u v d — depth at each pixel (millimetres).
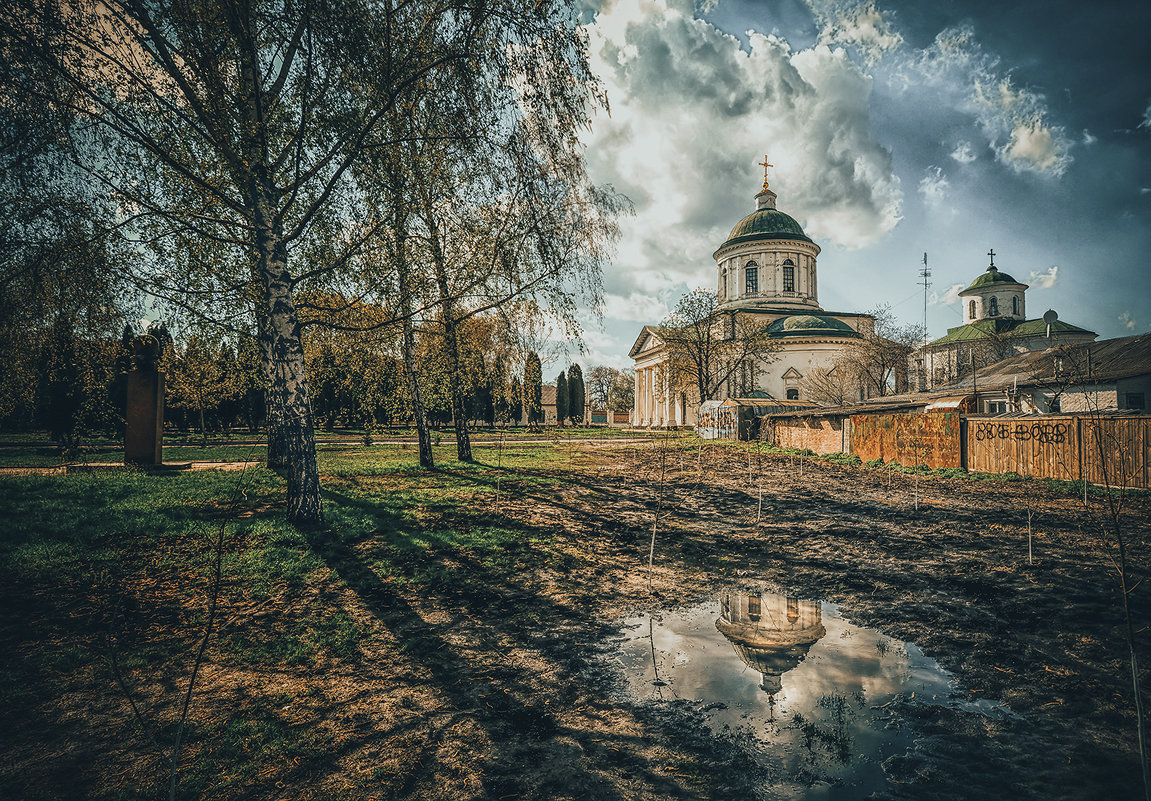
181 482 12594
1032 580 6375
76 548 7113
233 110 7566
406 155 8172
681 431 57750
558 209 9867
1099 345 27016
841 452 26234
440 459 21000
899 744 3225
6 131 5996
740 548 8156
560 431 57250
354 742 3287
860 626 5117
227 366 13445
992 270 59688
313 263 9898
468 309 15984
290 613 5359
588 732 3389
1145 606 5441
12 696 3783
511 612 5504
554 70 7648
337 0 6730
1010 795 2738
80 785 2898
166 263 9242
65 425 21703
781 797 2744
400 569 6719
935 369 54969
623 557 7637
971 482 16016
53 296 7395
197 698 3805
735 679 4090
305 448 8531
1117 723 3406
